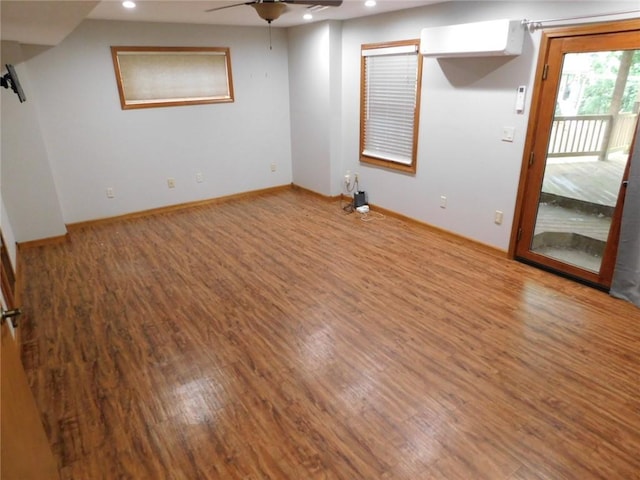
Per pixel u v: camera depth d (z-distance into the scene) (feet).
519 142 11.78
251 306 10.52
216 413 7.17
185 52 16.89
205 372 8.18
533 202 11.88
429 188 15.02
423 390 7.61
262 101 19.48
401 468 6.10
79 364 8.47
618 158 9.93
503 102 11.91
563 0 10.03
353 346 8.89
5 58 13.00
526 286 11.25
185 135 17.89
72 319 10.10
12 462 3.40
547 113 11.00
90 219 16.67
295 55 18.90
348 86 17.35
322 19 16.34
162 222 16.97
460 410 7.14
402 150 15.89
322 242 14.56
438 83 13.65
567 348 8.68
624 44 9.25
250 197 20.31
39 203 14.49
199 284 11.71
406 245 14.19
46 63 14.44
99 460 6.33
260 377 8.01
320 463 6.21
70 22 9.46
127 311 10.41
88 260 13.46
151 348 8.95
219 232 15.70
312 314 10.12
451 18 12.65
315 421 6.97
